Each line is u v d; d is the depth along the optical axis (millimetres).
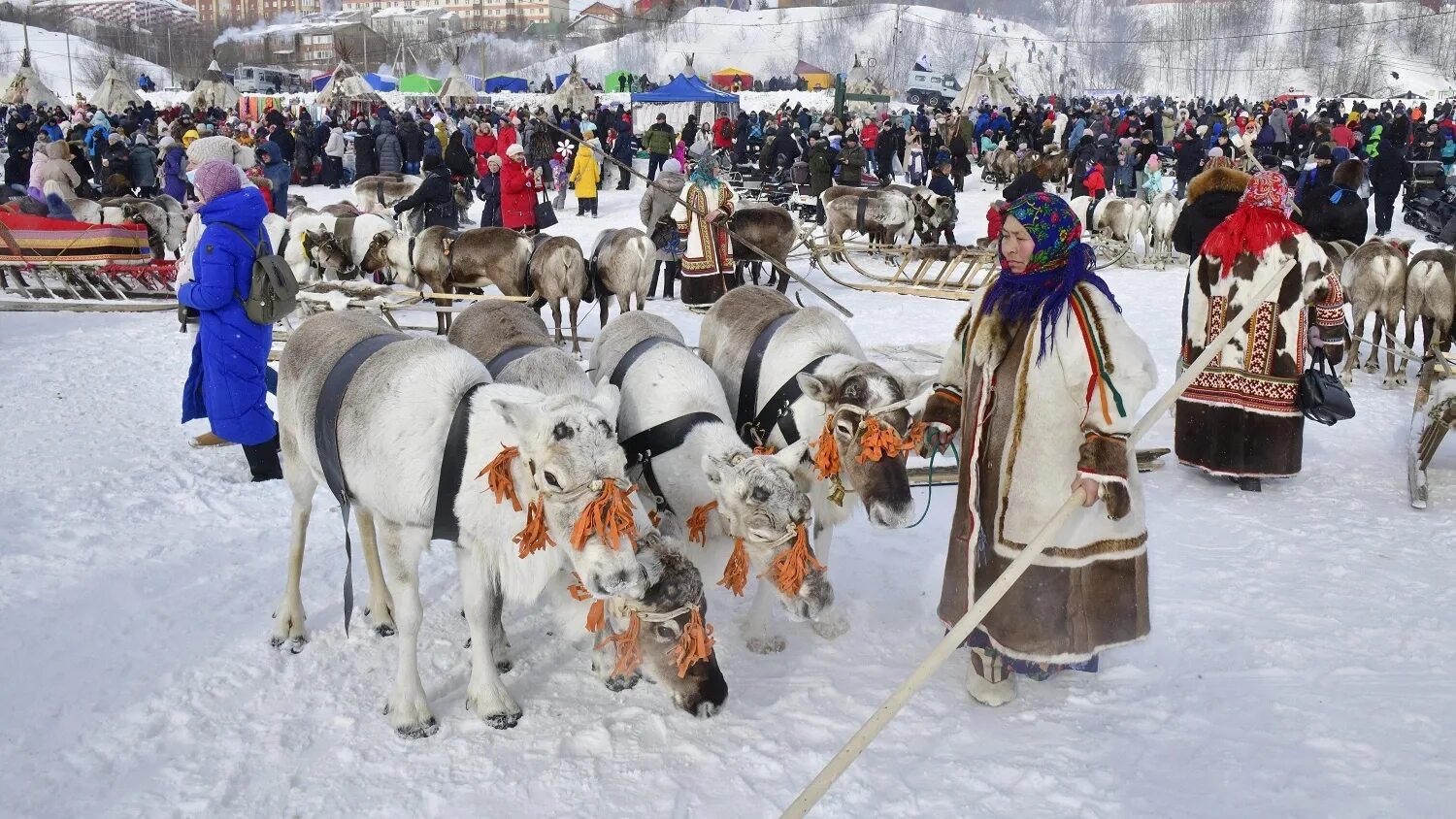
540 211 14758
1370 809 3074
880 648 4219
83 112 27969
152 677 3939
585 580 3141
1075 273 3301
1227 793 3188
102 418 7336
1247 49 87875
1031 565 3414
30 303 11406
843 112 32438
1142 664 4000
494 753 3504
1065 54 82500
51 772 3348
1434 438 5824
